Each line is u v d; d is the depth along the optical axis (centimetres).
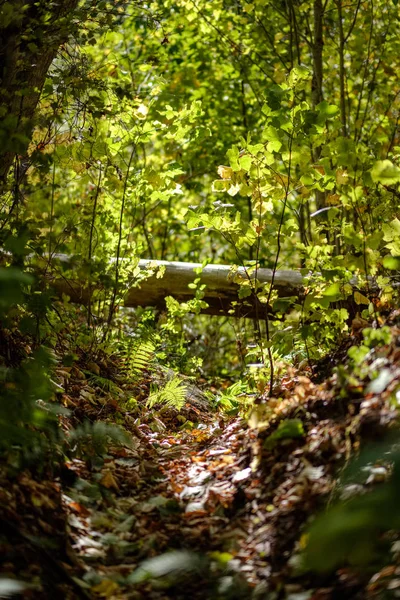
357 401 339
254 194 439
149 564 290
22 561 271
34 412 346
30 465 340
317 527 216
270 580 276
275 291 465
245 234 450
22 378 355
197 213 448
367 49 796
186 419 541
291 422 353
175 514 350
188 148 999
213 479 375
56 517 317
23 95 446
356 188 401
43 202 530
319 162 418
